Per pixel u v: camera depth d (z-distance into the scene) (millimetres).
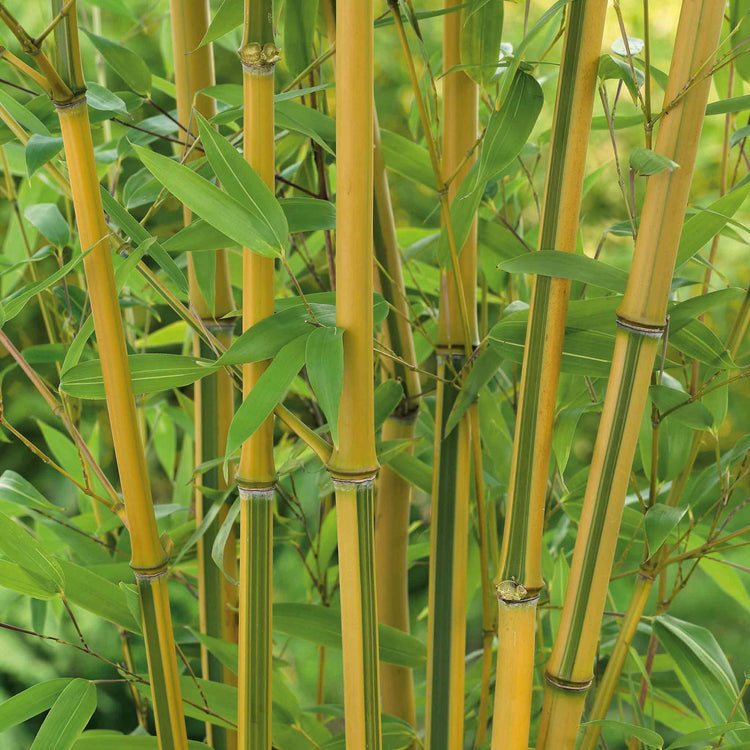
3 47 1295
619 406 1355
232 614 1644
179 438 3418
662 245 1328
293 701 1580
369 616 1358
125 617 1537
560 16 1640
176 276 1392
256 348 1323
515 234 1697
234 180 1313
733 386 3135
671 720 1787
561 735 1410
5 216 3180
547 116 2607
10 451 3611
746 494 2570
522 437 1380
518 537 1389
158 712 1423
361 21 1278
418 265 1874
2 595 2043
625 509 1646
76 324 1802
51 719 1442
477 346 1563
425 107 1462
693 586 3383
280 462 1750
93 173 1335
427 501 2852
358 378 1325
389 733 1598
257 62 1319
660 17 2533
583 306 1431
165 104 3119
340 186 1302
